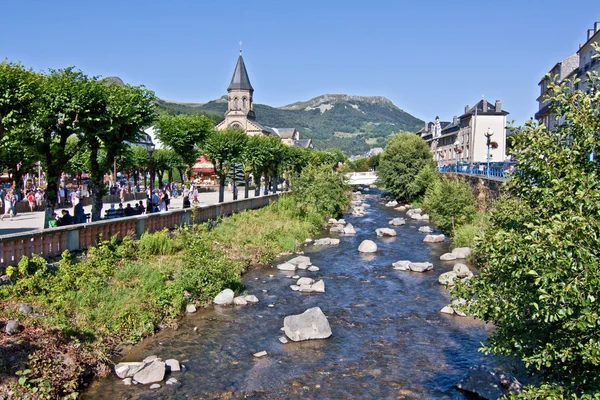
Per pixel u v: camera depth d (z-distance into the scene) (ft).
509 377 37.81
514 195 28.17
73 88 67.97
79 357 39.32
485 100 251.60
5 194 116.16
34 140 64.59
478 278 27.99
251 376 40.29
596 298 20.25
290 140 472.44
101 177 76.84
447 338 49.60
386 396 37.24
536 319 25.17
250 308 58.80
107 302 50.21
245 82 359.66
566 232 20.53
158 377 38.70
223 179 128.88
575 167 22.99
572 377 24.09
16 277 47.24
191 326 51.90
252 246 90.89
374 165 461.78
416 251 98.07
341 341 48.85
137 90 82.28
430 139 361.51
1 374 33.81
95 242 62.23
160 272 60.70
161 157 176.55
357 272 79.56
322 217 140.26
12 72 59.47
